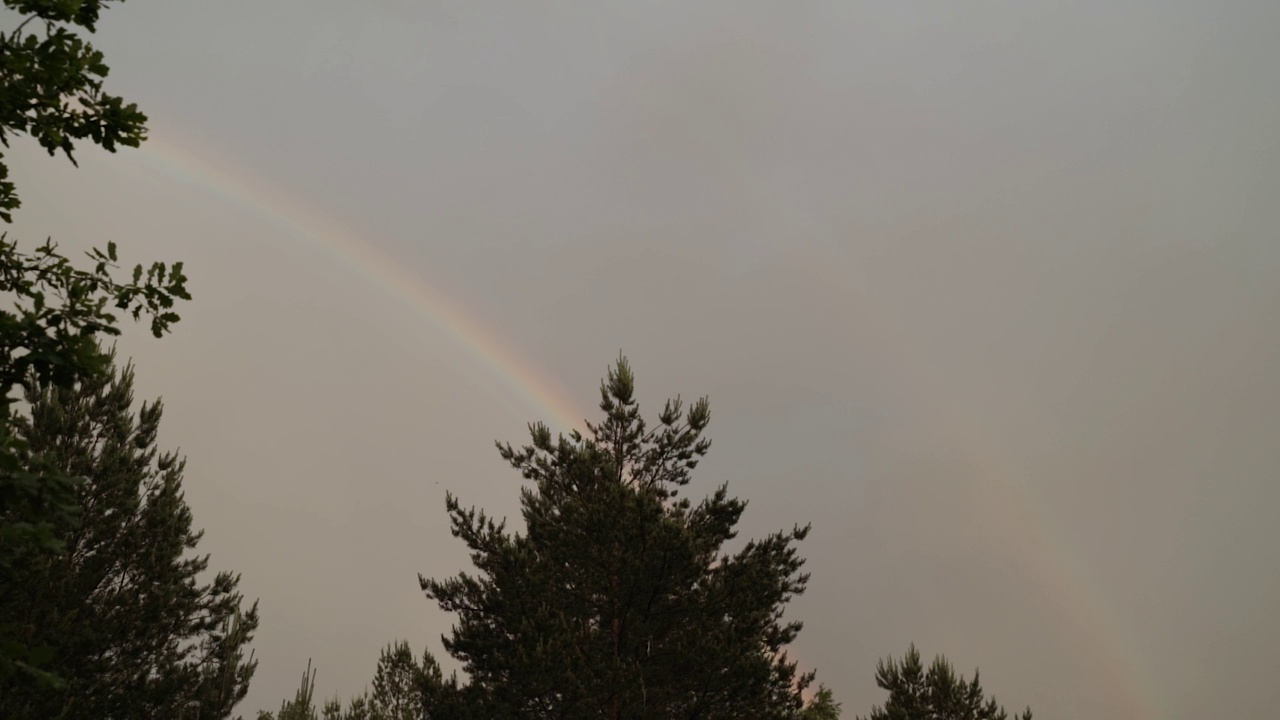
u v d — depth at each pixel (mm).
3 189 7578
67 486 6945
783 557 22438
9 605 19219
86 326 7426
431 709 20047
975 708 29922
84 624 19812
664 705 20000
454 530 21812
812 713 25641
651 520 20266
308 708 29703
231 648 22859
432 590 21281
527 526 23062
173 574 22078
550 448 23734
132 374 23438
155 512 22328
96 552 21203
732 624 19844
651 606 21031
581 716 18828
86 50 7312
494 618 20859
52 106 7375
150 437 23781
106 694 19938
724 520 23531
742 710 19281
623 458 24359
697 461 24453
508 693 19328
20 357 7094
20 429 21594
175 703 21531
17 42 7070
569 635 19297
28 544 6895
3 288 7527
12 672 6633
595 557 20938
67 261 7691
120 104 7656
